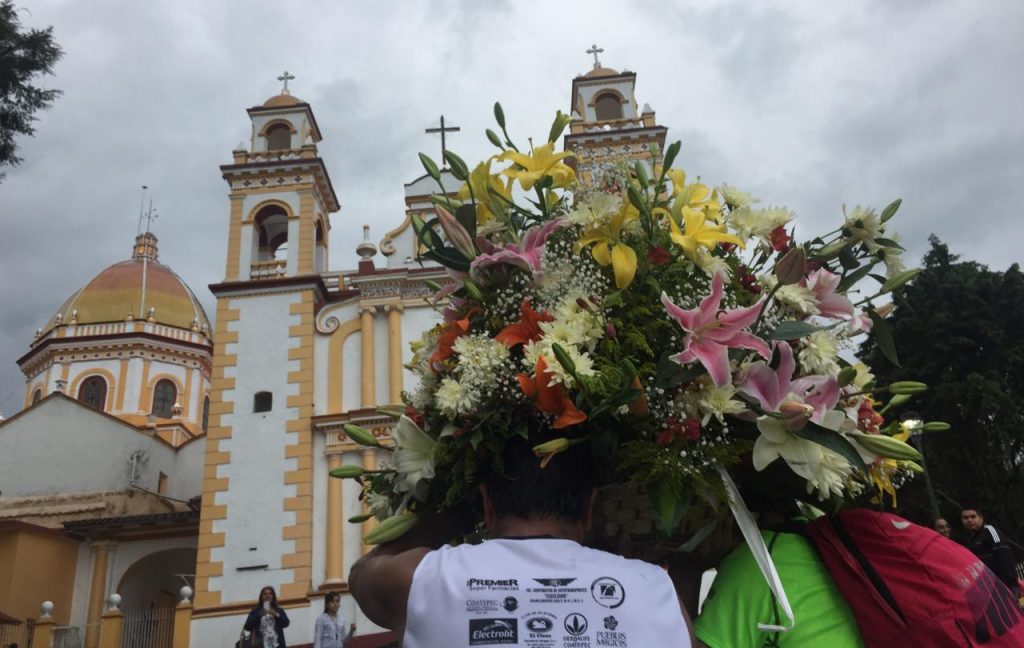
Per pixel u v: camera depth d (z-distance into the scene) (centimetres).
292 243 1997
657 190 263
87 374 3619
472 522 243
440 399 219
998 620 185
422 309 1936
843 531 203
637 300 233
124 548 2214
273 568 1652
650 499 210
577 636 167
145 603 2320
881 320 256
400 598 185
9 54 1202
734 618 201
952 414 2306
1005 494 2234
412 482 234
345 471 266
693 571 238
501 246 250
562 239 250
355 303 1950
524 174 255
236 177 2066
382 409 279
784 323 225
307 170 2072
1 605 2017
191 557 2344
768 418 208
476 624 169
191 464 2706
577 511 201
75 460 2558
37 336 3825
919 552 193
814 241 255
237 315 1902
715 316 212
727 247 258
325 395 1852
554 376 202
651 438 216
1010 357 2320
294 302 1912
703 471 213
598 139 1958
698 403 213
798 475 223
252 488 1727
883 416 258
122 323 3753
